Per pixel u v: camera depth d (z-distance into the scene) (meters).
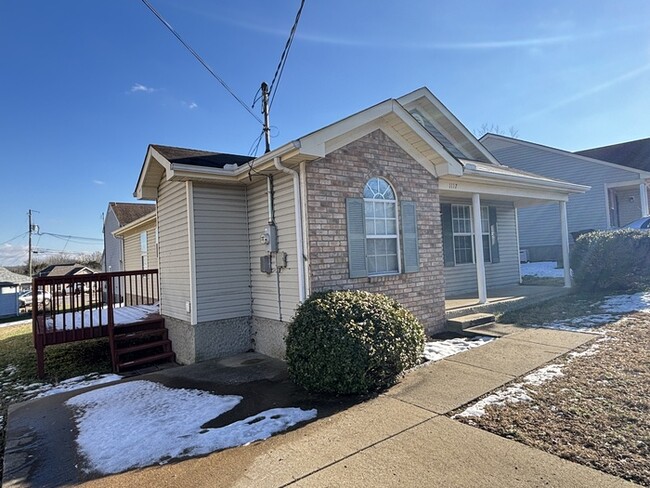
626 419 3.27
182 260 7.27
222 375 5.71
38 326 7.30
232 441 3.44
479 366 5.03
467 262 10.69
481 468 2.71
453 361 5.34
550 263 18.50
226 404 4.44
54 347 9.02
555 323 7.28
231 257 7.25
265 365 6.14
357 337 4.42
